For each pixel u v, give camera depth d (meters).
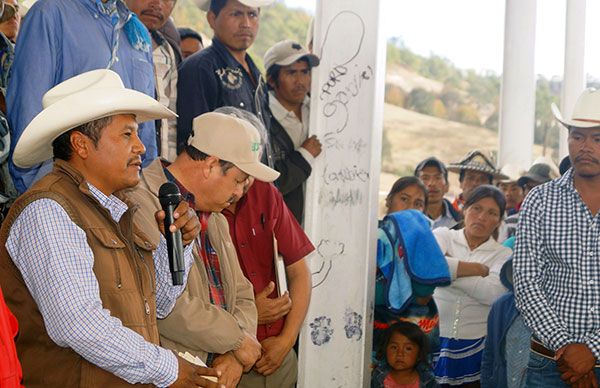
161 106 2.60
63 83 2.59
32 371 2.46
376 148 4.68
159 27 4.14
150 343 2.53
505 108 6.84
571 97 6.87
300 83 4.71
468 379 5.23
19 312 2.45
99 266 2.46
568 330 4.27
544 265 4.38
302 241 4.05
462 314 5.25
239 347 3.12
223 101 4.22
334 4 4.67
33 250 2.37
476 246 5.35
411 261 4.90
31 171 3.12
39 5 3.20
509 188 6.10
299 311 3.95
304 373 4.64
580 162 4.34
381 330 4.91
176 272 2.68
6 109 3.19
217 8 4.35
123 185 2.57
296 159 4.61
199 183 3.15
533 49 6.76
